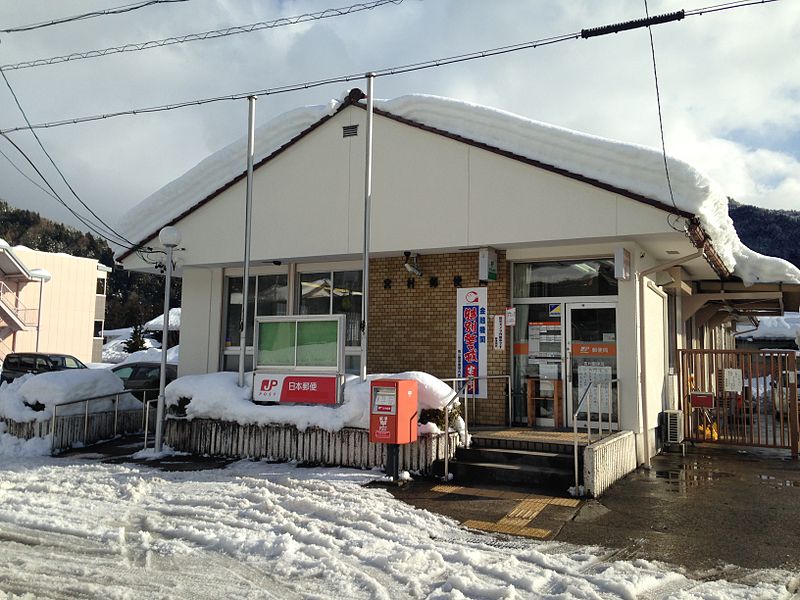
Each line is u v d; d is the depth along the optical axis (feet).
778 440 46.93
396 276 42.91
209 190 48.55
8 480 30.55
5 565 19.06
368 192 35.86
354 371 44.01
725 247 39.40
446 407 31.50
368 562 19.61
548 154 36.52
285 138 46.68
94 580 17.98
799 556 20.42
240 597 16.79
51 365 75.56
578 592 17.04
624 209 34.12
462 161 38.81
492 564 19.22
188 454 37.35
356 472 31.60
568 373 38.29
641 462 35.91
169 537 22.17
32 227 340.39
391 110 41.47
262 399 36.52
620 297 36.52
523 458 31.24
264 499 26.23
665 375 43.96
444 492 28.27
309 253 43.06
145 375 59.52
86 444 41.63
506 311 39.14
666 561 19.88
